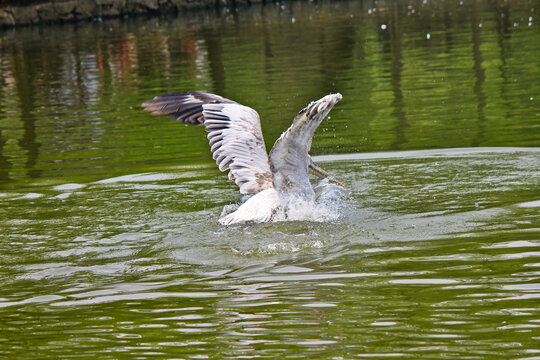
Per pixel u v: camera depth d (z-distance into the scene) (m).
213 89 22.09
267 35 35.19
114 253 8.66
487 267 7.47
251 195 11.16
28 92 23.73
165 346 5.99
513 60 23.73
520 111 16.64
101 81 25.14
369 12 43.19
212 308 6.77
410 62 25.12
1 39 40.22
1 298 7.35
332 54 28.05
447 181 11.22
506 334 5.88
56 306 7.07
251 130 9.88
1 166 14.12
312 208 9.65
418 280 7.21
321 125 16.78
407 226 9.09
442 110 17.52
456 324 6.13
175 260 8.30
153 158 14.17
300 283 7.31
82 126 17.92
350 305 6.65
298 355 5.69
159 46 33.50
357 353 5.68
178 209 10.50
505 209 9.56
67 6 47.88
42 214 10.53
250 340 6.02
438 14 39.53
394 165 12.52
